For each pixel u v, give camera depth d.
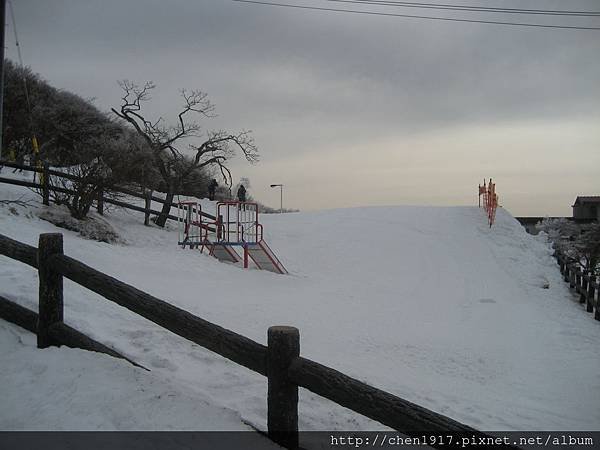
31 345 4.43
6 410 3.46
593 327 11.51
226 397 4.38
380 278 17.27
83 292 7.25
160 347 5.53
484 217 26.47
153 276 12.11
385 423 2.75
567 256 19.81
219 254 18.00
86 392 3.62
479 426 5.02
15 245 4.65
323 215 28.92
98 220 16.08
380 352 7.97
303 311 10.66
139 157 19.38
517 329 10.87
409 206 30.69
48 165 15.59
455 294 14.97
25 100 23.94
